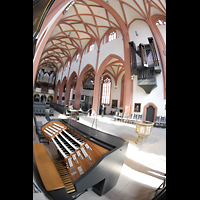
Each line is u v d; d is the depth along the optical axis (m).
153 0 8.64
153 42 10.16
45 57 27.17
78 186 1.72
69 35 17.83
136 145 5.17
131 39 12.18
